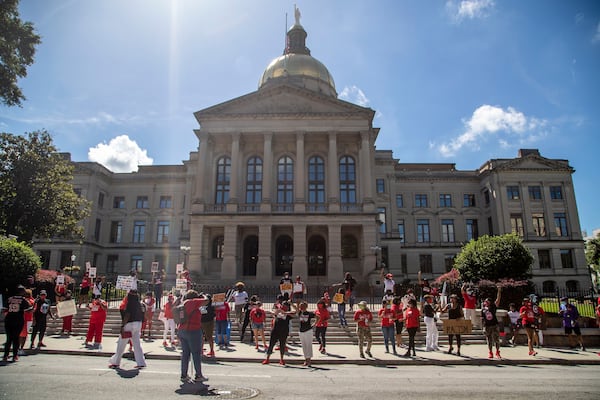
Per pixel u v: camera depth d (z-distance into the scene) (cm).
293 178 4778
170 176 6575
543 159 6328
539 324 1955
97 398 881
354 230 4684
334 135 4584
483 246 2942
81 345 1720
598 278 7169
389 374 1290
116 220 6525
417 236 6569
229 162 4856
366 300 3375
